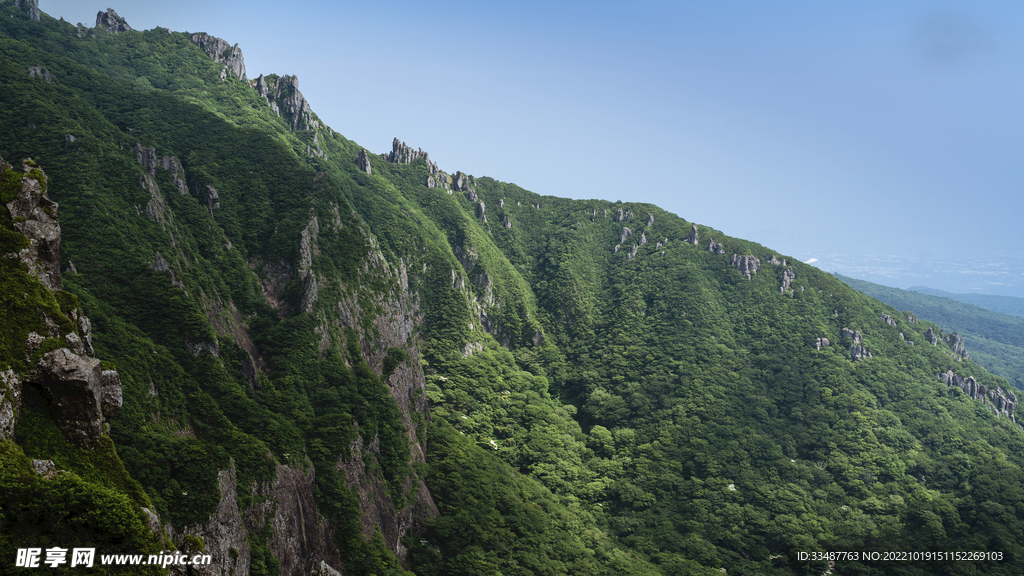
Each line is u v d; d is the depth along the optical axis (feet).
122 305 517.14
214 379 518.78
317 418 574.97
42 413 215.10
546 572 606.96
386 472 603.26
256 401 550.36
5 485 184.65
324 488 525.34
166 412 447.83
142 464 373.61
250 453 462.19
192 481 385.70
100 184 596.29
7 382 206.39
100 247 544.21
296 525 476.54
